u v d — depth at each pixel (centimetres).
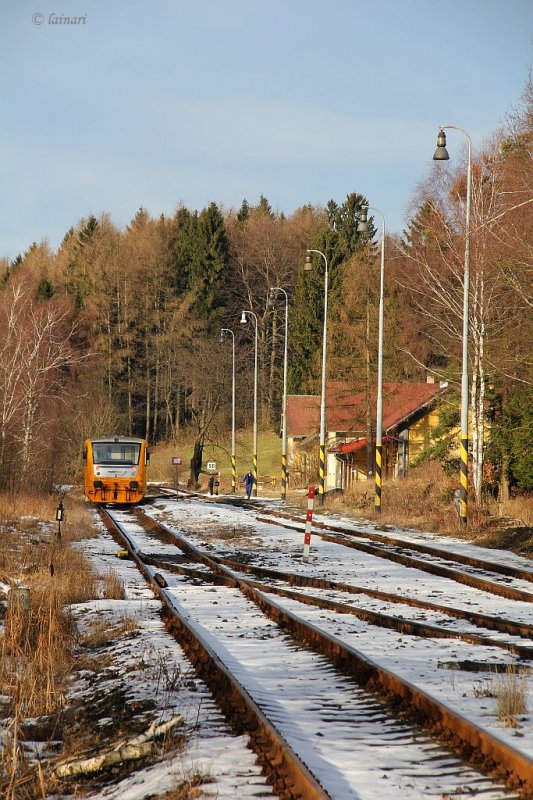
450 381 8462
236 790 1176
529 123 7688
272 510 7875
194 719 1541
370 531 5831
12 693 1972
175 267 19712
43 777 1391
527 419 7344
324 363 8725
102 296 18625
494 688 1598
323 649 2086
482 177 8056
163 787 1223
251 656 2053
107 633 2478
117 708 1723
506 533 5075
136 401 19850
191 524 6606
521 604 2933
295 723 1463
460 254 8112
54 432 11481
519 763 1149
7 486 8425
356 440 12450
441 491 7675
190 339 18900
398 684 1602
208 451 17888
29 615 2533
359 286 11538
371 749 1325
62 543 4625
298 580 3534
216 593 3200
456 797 1108
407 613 2688
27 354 10662
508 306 7606
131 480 9194
